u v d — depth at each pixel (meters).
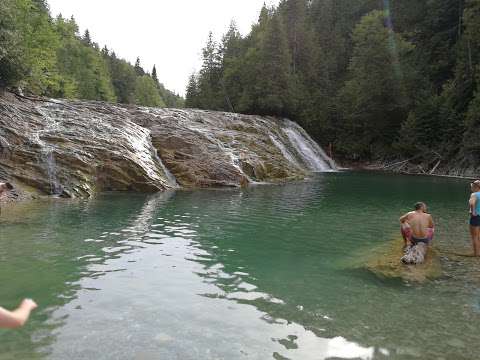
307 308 7.07
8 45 25.27
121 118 27.38
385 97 50.44
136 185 21.83
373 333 6.14
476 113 37.66
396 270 9.23
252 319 6.54
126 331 5.96
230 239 12.03
